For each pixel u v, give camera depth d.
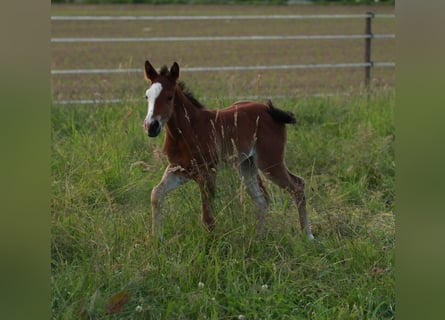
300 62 18.75
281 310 5.36
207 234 6.40
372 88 13.23
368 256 6.20
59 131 9.77
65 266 5.82
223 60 19.00
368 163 9.08
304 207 7.09
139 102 11.00
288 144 9.45
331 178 8.73
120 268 5.79
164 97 6.45
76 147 9.02
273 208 7.14
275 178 7.20
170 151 6.86
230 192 6.56
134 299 5.36
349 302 5.55
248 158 7.30
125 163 8.58
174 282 5.66
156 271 5.70
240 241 6.27
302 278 5.89
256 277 5.96
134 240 6.32
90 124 10.47
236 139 6.97
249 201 6.79
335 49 20.81
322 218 7.34
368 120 10.81
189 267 5.79
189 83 13.24
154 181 7.97
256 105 7.32
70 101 11.61
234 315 5.29
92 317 5.02
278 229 6.69
